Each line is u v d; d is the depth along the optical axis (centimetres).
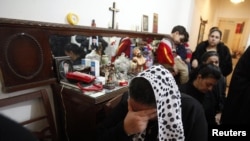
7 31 112
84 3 160
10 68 116
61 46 144
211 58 173
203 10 419
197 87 125
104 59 170
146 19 244
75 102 131
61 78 143
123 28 210
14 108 128
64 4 145
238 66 146
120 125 72
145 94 61
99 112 123
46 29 131
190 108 76
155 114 65
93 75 150
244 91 139
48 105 139
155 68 69
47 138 141
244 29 484
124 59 180
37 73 130
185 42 261
